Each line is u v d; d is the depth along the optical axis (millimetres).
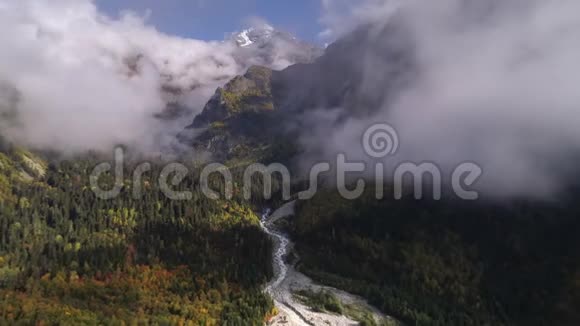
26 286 187375
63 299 182625
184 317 183125
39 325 158500
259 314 194375
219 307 197125
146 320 173375
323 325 196125
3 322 157375
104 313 175375
